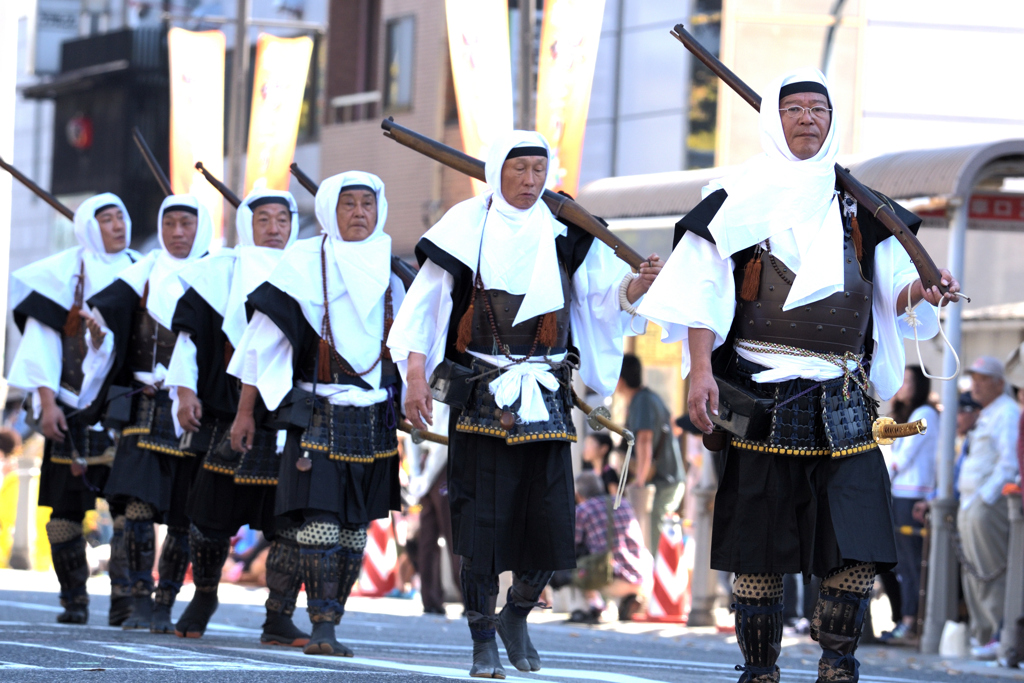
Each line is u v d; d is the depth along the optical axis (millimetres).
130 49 91250
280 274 18203
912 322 12688
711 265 12594
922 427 12133
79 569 23266
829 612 12445
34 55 96688
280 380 18094
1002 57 58812
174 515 21797
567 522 14570
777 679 12797
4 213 33875
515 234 14586
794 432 12352
